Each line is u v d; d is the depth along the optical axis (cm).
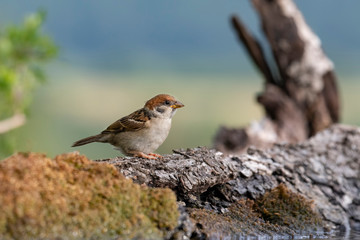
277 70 1466
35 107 1424
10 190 630
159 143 923
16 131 1213
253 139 1361
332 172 1012
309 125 1424
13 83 1046
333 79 1428
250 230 820
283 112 1406
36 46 1079
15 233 613
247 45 1467
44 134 1412
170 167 830
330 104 1433
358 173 1040
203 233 756
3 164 661
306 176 982
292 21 1409
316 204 928
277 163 974
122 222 680
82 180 689
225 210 852
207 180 830
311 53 1409
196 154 886
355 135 1109
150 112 910
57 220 640
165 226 707
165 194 720
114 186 698
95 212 668
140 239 683
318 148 1068
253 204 878
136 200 702
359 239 845
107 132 925
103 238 662
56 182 671
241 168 912
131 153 920
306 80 1409
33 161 677
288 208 884
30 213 624
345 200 983
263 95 1416
